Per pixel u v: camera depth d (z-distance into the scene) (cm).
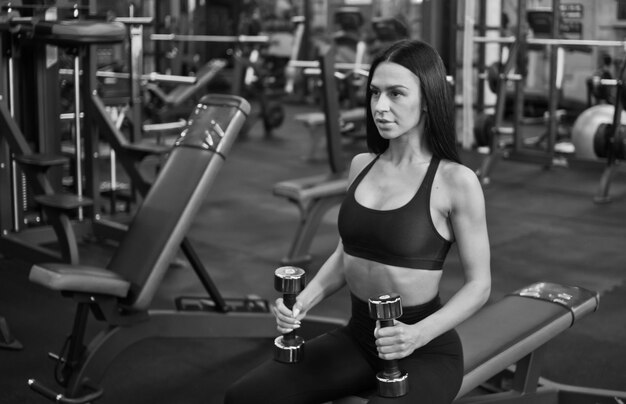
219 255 428
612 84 542
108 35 393
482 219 174
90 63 420
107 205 512
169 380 279
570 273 394
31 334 318
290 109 978
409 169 179
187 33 900
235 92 779
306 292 189
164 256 264
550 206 527
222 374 285
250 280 387
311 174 634
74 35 383
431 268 174
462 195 172
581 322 329
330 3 992
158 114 629
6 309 344
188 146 285
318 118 671
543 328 222
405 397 165
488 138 623
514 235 461
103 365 256
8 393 266
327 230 479
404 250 172
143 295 259
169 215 269
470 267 175
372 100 178
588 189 575
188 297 316
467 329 220
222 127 284
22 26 388
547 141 625
